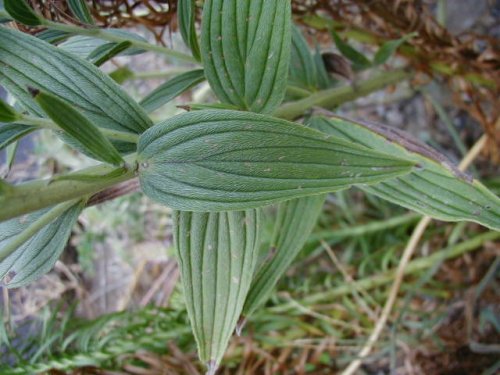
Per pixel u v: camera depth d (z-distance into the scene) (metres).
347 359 0.36
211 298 0.18
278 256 0.20
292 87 0.23
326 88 0.25
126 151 0.17
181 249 0.18
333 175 0.13
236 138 0.13
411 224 0.38
